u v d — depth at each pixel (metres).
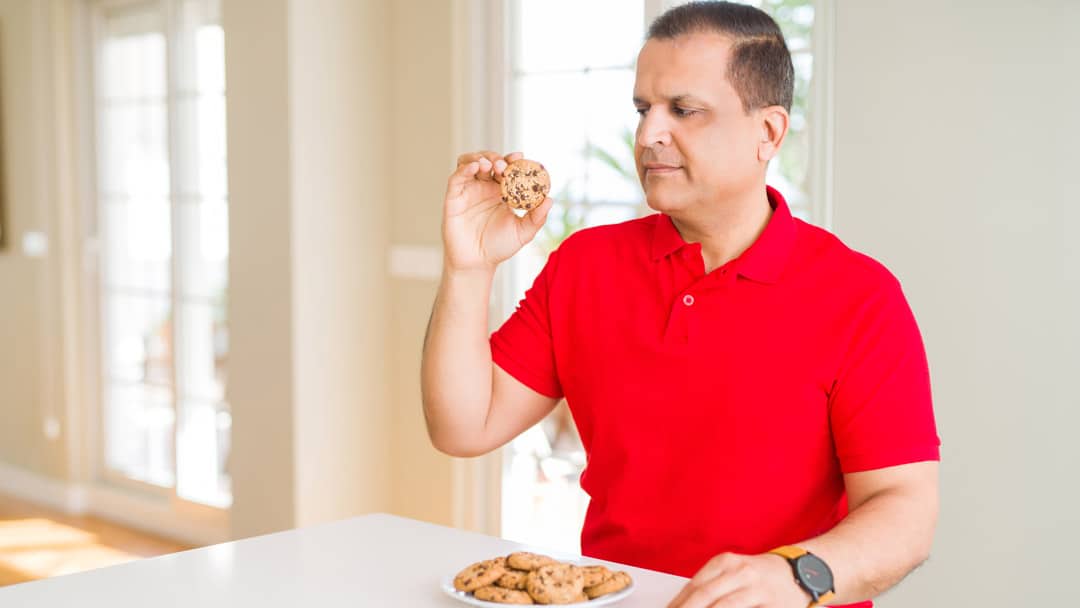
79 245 4.73
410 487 3.67
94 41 4.62
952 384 2.42
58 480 4.86
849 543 1.25
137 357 4.58
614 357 1.56
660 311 1.54
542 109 3.23
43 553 4.18
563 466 3.22
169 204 4.28
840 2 2.52
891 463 1.38
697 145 1.41
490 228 1.49
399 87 3.60
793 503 1.46
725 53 1.39
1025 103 2.28
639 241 1.60
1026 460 2.33
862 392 1.41
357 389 3.61
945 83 2.38
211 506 4.20
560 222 3.20
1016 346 2.33
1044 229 2.27
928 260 2.43
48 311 4.82
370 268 3.63
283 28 3.39
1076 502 2.27
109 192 4.65
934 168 2.41
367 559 1.32
